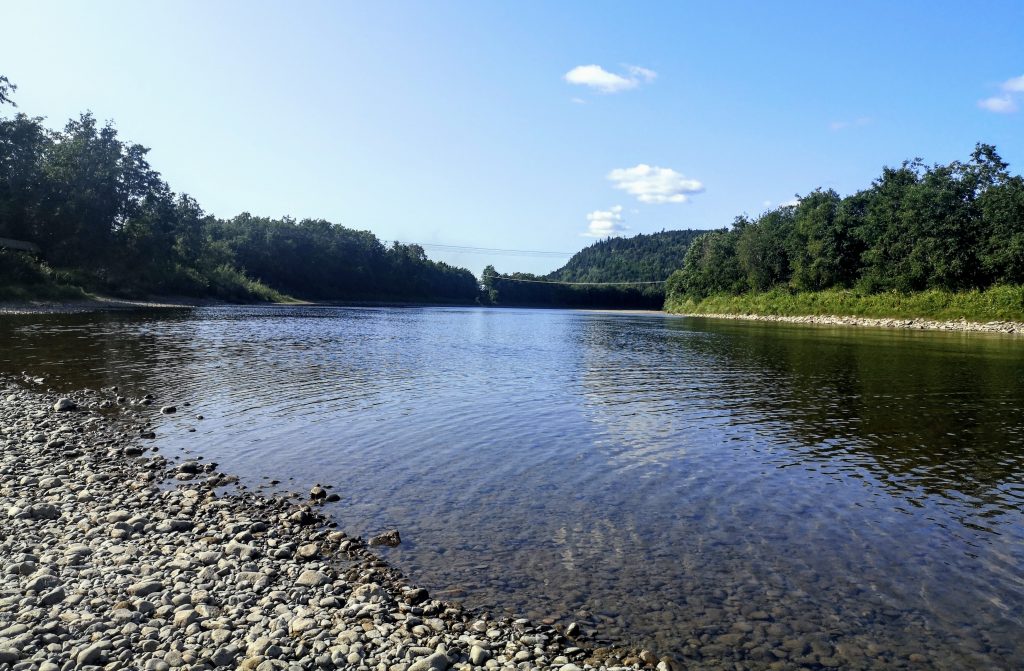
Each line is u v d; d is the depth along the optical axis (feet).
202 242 391.04
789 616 24.58
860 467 44.27
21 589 24.11
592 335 185.16
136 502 34.83
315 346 123.95
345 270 531.09
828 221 356.59
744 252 407.23
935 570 28.66
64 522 31.71
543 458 45.85
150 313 215.31
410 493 38.04
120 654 20.06
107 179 276.00
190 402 62.95
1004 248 262.06
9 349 98.99
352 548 30.04
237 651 20.67
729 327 249.34
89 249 273.54
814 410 64.49
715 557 29.81
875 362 109.81
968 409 65.31
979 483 40.91
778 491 39.14
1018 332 213.46
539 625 23.62
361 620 23.09
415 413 60.03
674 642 22.67
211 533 30.91
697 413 62.59
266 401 64.28
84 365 85.10
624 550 30.45
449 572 27.86
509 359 109.81
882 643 22.81
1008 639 23.13
